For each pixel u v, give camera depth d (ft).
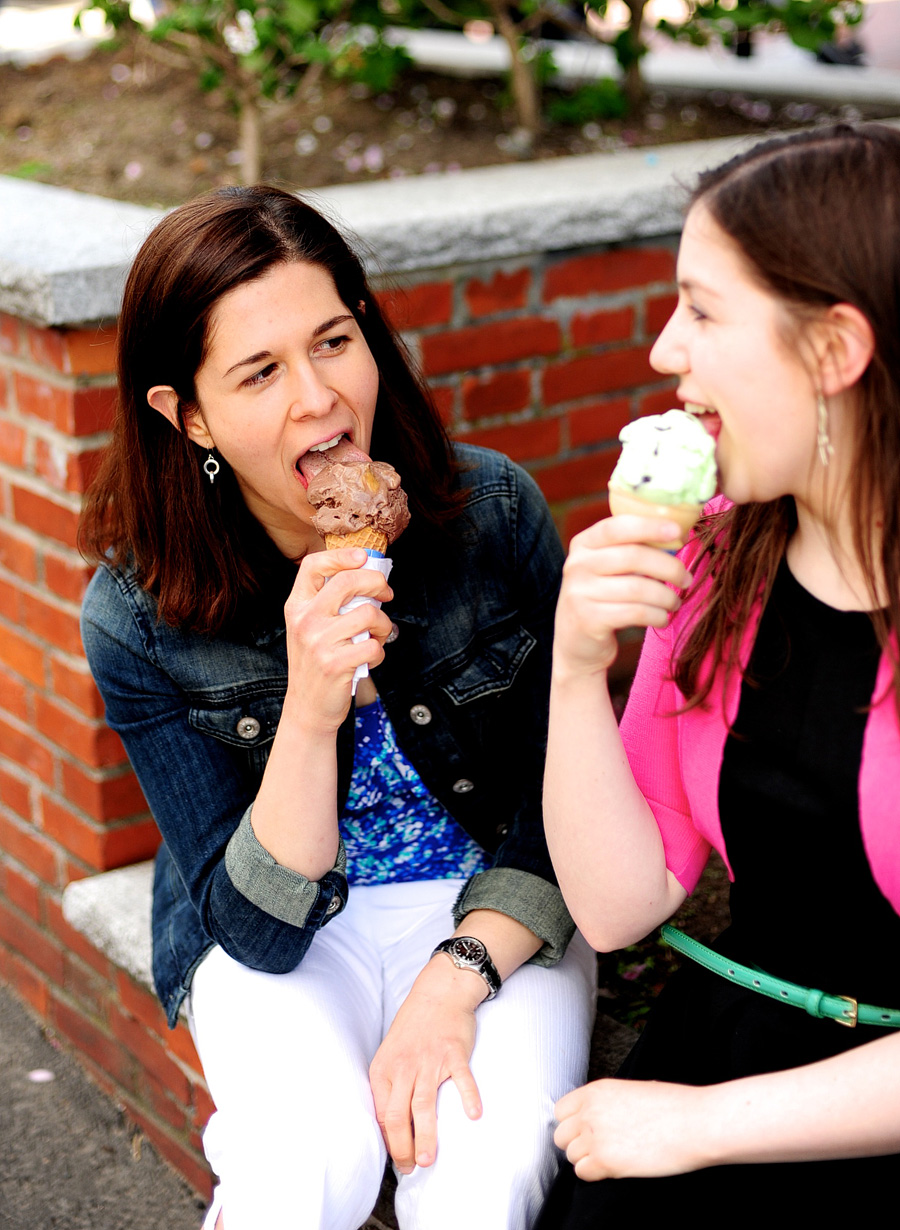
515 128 12.42
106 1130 8.71
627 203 9.83
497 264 9.44
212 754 6.25
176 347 5.49
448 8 12.56
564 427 10.30
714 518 4.95
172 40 10.89
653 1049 5.04
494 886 6.00
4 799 9.41
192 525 5.96
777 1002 4.76
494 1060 5.46
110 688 6.30
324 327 5.47
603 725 4.84
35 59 14.73
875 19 42.60
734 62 17.38
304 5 10.12
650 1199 4.50
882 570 4.16
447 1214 5.08
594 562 4.33
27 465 8.14
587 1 12.75
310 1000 5.78
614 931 5.13
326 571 5.26
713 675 4.57
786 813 4.46
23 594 8.52
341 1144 5.25
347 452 5.66
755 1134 4.28
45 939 9.38
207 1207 8.05
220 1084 5.61
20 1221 7.97
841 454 4.09
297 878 5.57
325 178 11.11
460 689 6.37
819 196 3.85
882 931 4.44
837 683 4.34
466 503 6.47
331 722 5.37
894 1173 4.41
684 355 4.13
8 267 7.55
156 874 7.14
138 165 11.39
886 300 3.81
